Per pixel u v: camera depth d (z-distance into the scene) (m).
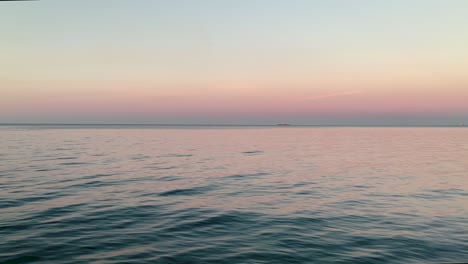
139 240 10.57
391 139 82.06
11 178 21.52
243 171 26.25
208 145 56.81
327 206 15.12
